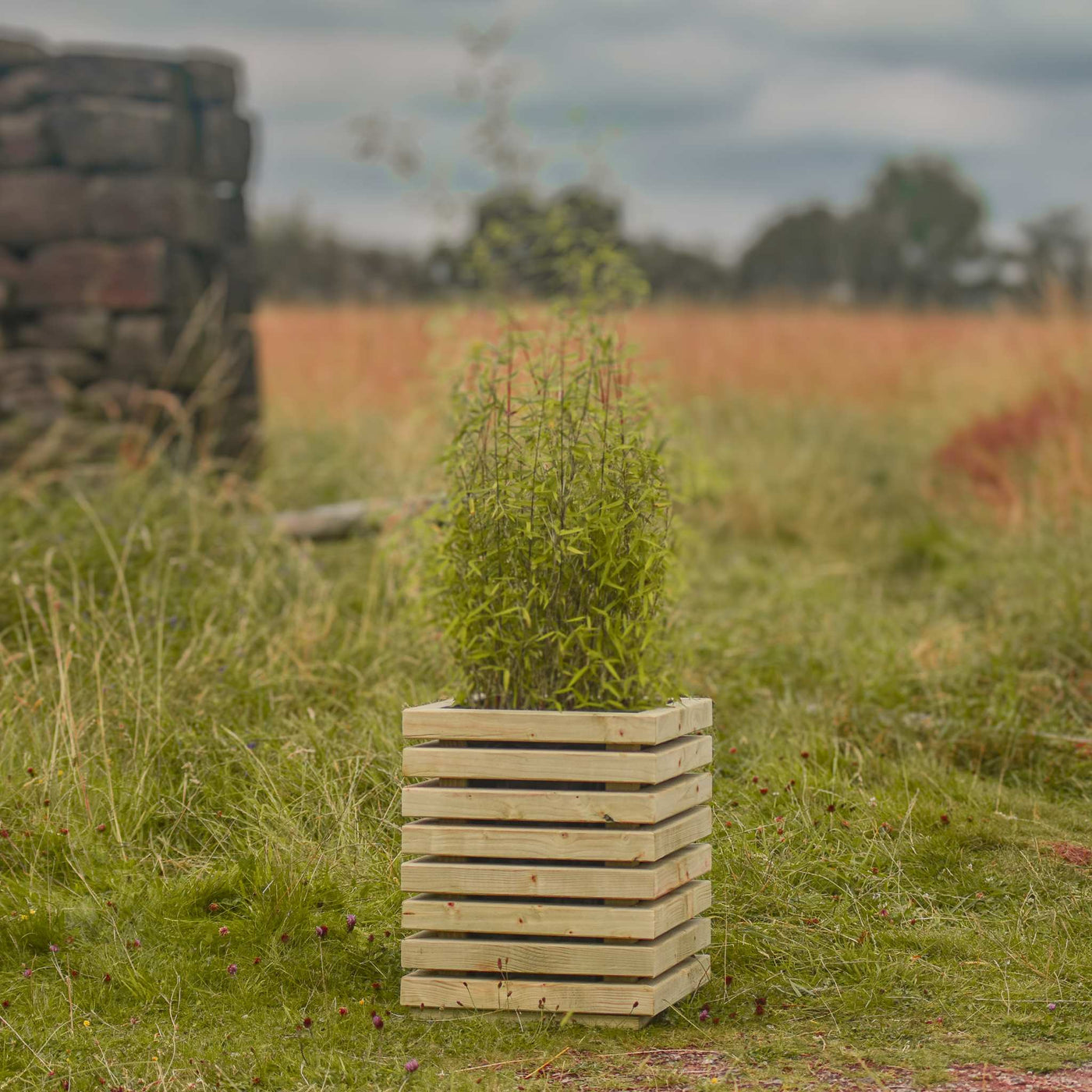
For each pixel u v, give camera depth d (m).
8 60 8.69
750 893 4.21
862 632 6.93
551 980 3.59
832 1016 3.59
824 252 40.34
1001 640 6.46
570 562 3.72
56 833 4.41
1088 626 6.47
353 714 5.43
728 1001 3.69
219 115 9.23
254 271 9.85
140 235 8.65
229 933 3.97
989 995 3.65
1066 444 9.39
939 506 10.10
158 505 7.01
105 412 8.62
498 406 3.91
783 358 16.27
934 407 14.02
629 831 3.52
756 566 8.94
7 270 8.73
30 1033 3.51
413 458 8.70
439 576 4.27
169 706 5.25
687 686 5.84
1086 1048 3.36
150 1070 3.33
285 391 12.65
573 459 3.78
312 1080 3.29
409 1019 3.60
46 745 4.87
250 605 6.13
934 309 21.39
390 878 4.32
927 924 4.09
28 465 7.97
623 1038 3.48
